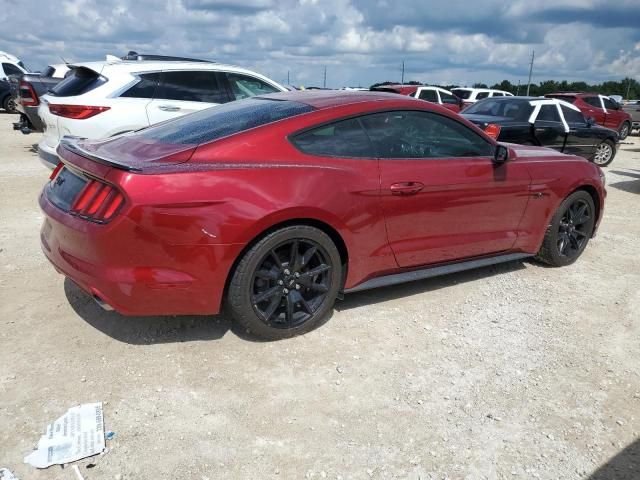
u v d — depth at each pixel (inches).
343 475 92.1
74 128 254.1
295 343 132.8
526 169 172.6
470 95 785.6
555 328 148.6
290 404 109.9
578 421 109.2
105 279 112.0
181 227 112.0
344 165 133.6
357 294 163.6
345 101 142.9
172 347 127.6
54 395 108.2
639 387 122.3
